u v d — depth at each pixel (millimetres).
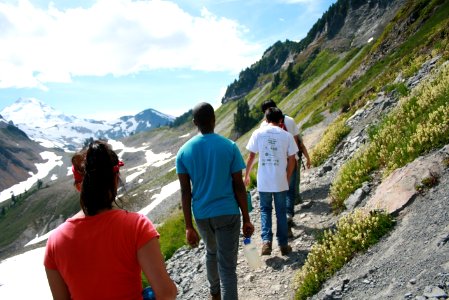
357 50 124750
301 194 11227
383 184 7742
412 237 5578
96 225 2650
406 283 4723
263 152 7773
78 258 2609
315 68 179750
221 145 5477
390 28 43281
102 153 2707
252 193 13500
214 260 6090
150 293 2779
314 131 28125
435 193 6215
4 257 182125
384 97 17094
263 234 8000
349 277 5738
